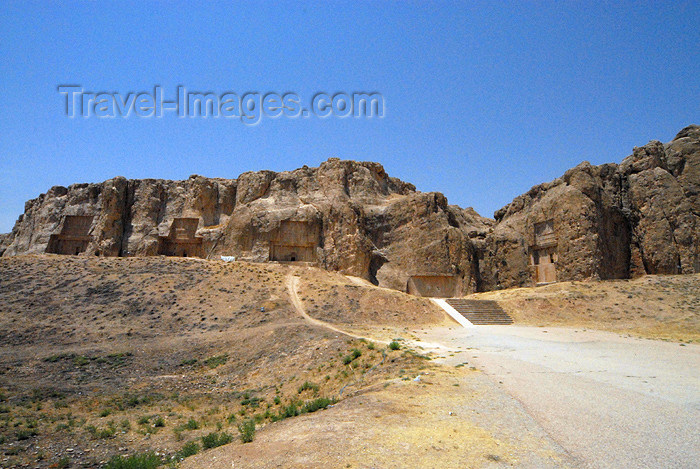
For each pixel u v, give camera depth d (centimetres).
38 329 3656
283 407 2006
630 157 5381
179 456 1384
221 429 1808
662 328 3338
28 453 1570
